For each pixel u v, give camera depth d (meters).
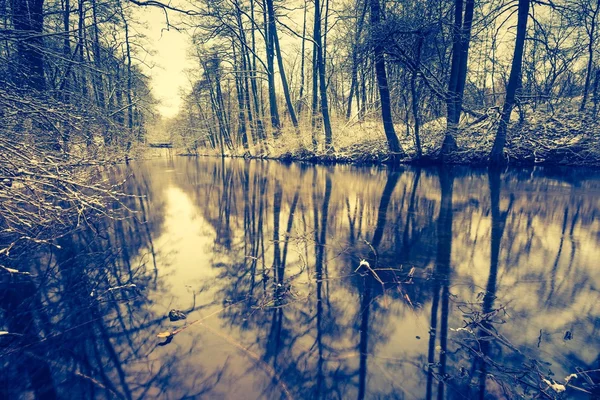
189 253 3.74
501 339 1.98
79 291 2.77
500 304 2.40
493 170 9.98
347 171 11.43
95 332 2.14
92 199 3.23
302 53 20.62
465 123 10.86
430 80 10.60
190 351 1.93
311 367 1.80
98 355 1.90
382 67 11.36
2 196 2.78
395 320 2.25
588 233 4.07
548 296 2.51
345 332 2.13
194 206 6.44
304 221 5.08
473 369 1.74
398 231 4.37
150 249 3.88
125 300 2.59
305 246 3.90
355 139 14.40
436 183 8.14
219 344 2.01
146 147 15.98
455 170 10.29
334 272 3.11
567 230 4.21
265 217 5.43
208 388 1.65
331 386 1.65
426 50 10.55
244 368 1.79
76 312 2.40
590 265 3.10
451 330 2.11
